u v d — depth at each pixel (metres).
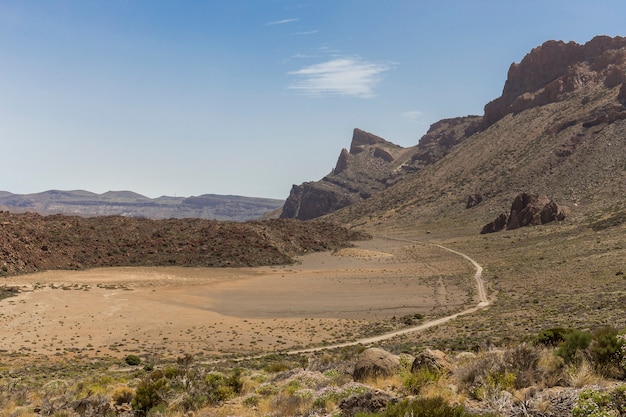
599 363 9.66
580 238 97.62
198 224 134.88
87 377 27.00
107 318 57.38
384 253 129.62
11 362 37.97
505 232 136.12
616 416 6.86
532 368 9.91
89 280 84.69
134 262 105.81
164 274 94.94
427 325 51.06
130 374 30.02
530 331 35.25
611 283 55.75
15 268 88.38
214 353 42.66
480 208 177.88
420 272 93.31
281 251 122.50
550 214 133.38
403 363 14.15
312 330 52.81
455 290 72.44
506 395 8.47
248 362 35.16
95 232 117.19
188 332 52.00
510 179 186.88
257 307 66.62
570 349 10.35
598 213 121.56
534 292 61.78
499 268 86.56
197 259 110.69
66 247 105.06
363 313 61.41
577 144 184.88
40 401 17.66
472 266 93.69
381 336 47.34
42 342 45.94
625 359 9.38
